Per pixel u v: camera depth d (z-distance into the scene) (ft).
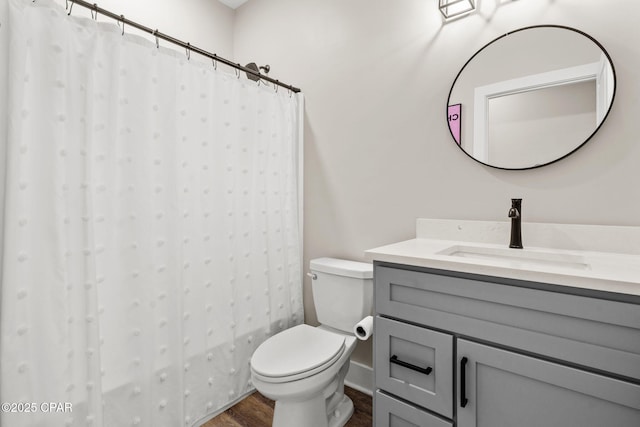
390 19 5.76
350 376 6.48
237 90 5.77
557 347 2.82
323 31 6.70
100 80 4.05
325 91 6.68
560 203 4.28
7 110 3.32
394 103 5.73
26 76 3.43
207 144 5.27
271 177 6.38
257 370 4.40
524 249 4.20
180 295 4.82
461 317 3.32
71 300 3.74
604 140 3.97
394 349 3.82
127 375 4.28
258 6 7.96
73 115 3.76
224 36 8.38
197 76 5.16
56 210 3.57
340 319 5.71
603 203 4.00
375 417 3.98
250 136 5.99
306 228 7.13
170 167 4.70
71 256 3.75
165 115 4.66
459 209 5.08
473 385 3.25
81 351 3.79
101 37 4.07
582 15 4.06
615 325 2.59
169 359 4.70
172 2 7.31
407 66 5.56
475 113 4.83
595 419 2.68
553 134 4.25
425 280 3.54
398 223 5.76
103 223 4.09
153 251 4.54
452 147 5.11
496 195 4.75
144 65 4.44
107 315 4.13
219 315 5.44
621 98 3.85
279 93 6.61
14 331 3.33
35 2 3.51
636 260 3.51
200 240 5.18
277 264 6.50
